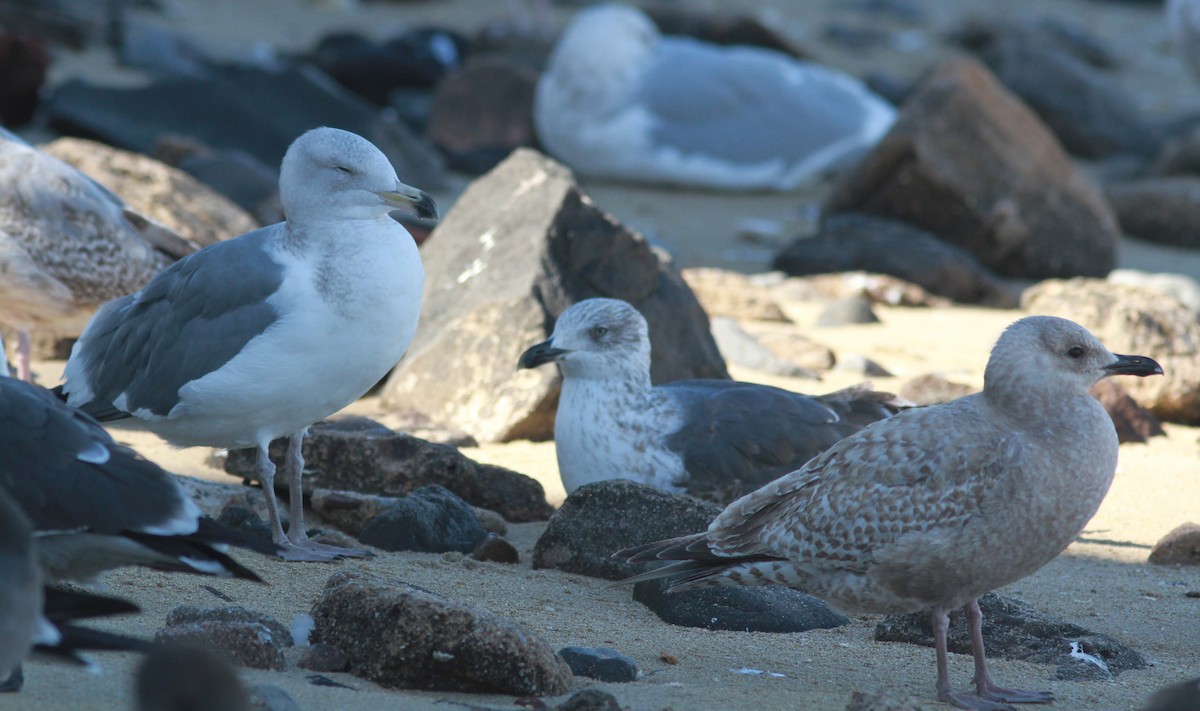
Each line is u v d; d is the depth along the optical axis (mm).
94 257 13516
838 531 8070
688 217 27297
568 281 14648
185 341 9969
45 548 6953
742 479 11164
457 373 14195
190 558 6836
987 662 8945
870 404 11789
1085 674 8648
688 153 29281
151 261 13984
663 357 14680
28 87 27266
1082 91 35688
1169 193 27688
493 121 31141
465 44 37531
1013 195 23641
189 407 10000
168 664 5152
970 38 44375
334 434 11836
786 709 7555
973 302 21609
